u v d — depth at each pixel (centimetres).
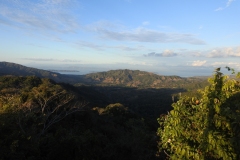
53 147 823
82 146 895
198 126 328
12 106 956
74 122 1675
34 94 1733
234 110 318
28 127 1045
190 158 325
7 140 666
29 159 678
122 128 2112
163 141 373
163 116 408
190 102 368
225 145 297
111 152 1009
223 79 336
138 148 1036
